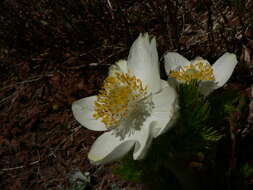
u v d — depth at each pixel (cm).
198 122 10
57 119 24
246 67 19
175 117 9
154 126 10
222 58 13
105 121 11
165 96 10
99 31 26
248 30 20
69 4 27
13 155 24
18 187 22
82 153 22
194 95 10
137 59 11
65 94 25
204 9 24
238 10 20
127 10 27
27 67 30
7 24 29
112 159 10
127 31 24
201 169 13
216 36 22
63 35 28
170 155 10
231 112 12
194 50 22
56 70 27
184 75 12
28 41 29
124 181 19
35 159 23
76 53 28
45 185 21
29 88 28
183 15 23
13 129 25
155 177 12
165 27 23
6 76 31
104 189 19
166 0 21
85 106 12
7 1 29
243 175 13
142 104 11
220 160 13
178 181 12
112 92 11
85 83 25
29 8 29
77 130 23
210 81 12
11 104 27
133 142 10
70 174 21
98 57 27
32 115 26
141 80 11
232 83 19
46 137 24
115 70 12
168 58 14
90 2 26
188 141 10
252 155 15
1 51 32
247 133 15
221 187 13
